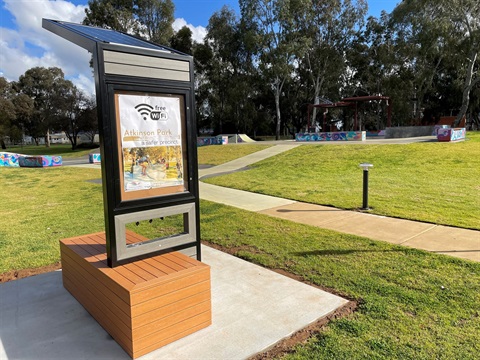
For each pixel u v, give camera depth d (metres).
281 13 33.59
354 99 30.95
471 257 4.10
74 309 3.23
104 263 2.97
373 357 2.34
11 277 4.08
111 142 2.84
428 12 31.00
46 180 14.25
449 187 8.57
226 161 19.23
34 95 56.69
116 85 2.85
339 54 38.12
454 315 2.84
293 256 4.37
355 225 5.70
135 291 2.41
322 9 36.91
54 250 4.96
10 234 5.88
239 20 40.69
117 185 2.89
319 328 2.75
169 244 3.27
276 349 2.51
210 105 45.81
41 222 6.74
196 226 3.49
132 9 38.31
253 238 5.19
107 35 3.65
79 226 6.31
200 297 2.77
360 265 3.98
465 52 28.66
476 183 8.97
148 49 3.02
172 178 3.29
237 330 2.77
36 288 3.71
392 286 3.41
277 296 3.33
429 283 3.44
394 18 35.03
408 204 6.97
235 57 42.53
